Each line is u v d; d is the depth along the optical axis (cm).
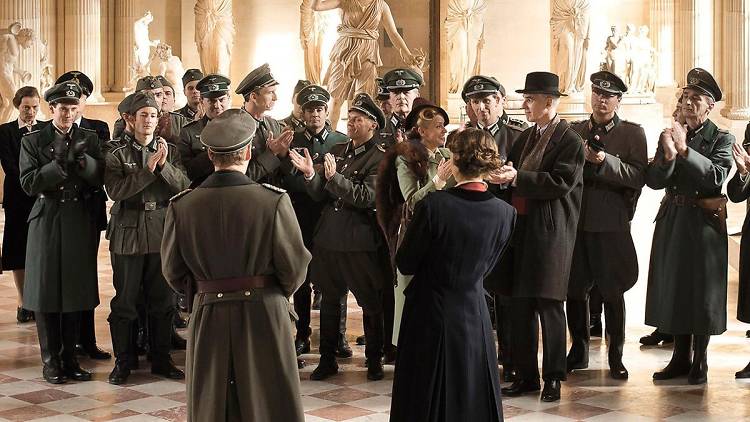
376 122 891
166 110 1051
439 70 2695
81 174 861
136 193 858
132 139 867
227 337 581
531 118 825
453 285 624
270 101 927
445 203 622
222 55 2545
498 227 630
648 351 977
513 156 850
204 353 582
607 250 876
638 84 2459
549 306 814
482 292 637
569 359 912
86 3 2488
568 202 814
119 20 2597
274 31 2666
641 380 877
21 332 1065
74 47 2488
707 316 855
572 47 2423
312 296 1256
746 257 890
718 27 2788
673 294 866
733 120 2584
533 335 829
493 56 2641
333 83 1856
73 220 873
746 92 2583
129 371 874
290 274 590
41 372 906
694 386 858
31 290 867
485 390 625
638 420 765
